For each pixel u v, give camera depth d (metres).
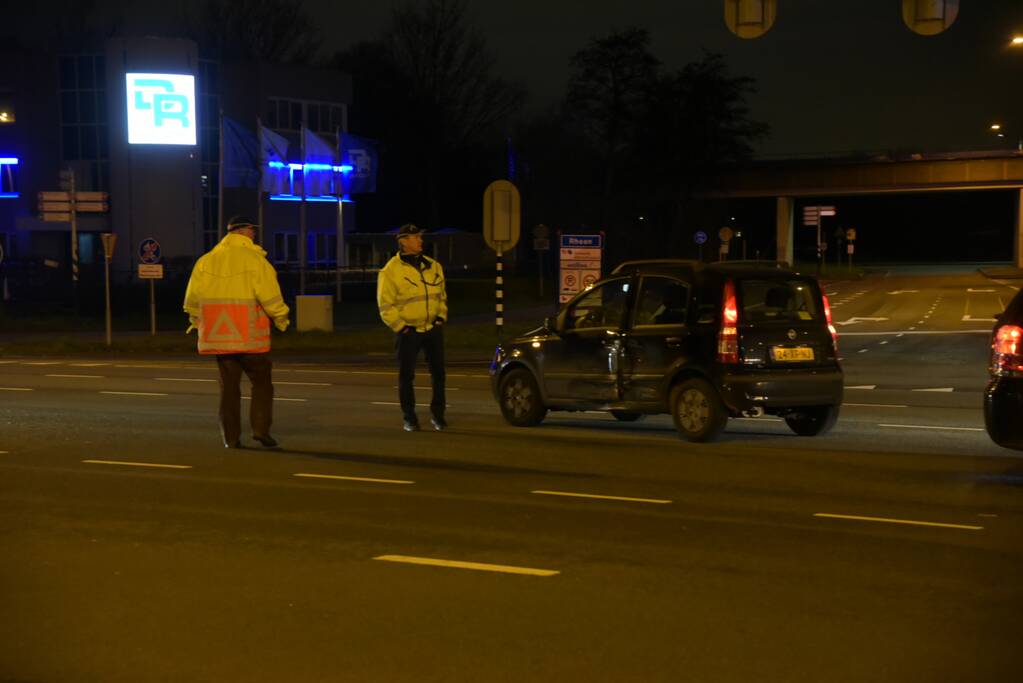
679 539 8.00
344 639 5.78
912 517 8.78
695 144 85.31
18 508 9.12
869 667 5.32
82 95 61.69
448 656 5.50
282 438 13.29
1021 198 92.81
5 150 62.59
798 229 144.50
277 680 5.20
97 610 6.33
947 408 16.84
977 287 65.50
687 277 13.11
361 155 65.06
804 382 12.77
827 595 6.57
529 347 14.26
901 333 35.12
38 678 5.28
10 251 63.25
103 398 18.02
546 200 82.12
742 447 12.58
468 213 101.00
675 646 5.64
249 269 12.28
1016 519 8.72
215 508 9.11
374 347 30.17
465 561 7.38
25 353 30.28
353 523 8.53
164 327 39.56
